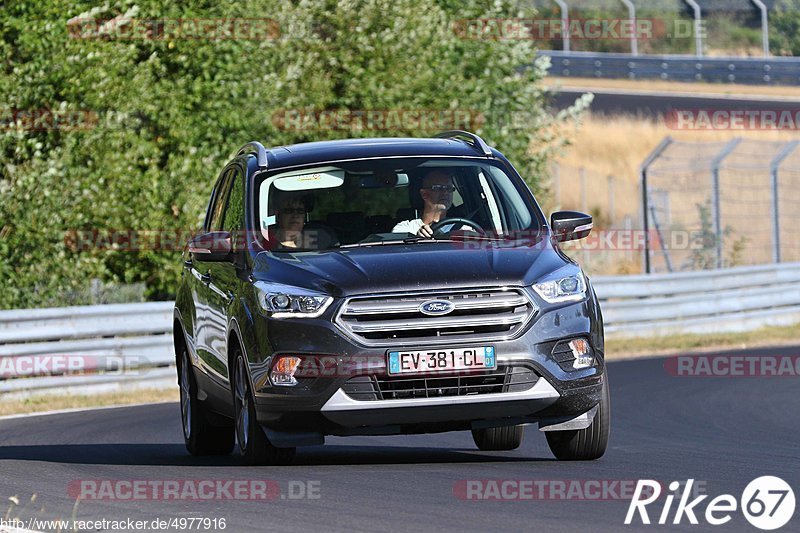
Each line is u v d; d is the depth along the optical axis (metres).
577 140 123.38
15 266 54.44
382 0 65.44
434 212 25.88
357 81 64.25
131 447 31.97
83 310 48.53
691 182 115.94
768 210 110.19
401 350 22.70
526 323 23.09
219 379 26.50
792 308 72.69
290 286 23.55
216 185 30.42
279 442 23.48
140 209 56.62
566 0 120.56
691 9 154.50
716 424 33.88
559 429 23.81
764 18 155.12
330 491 21.34
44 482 24.22
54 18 56.41
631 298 68.00
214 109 59.66
